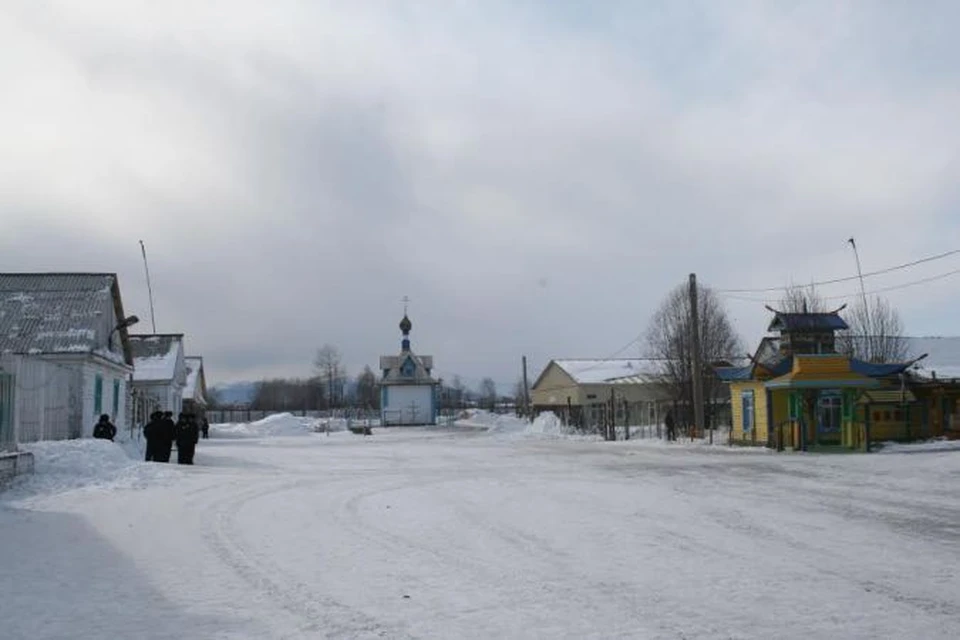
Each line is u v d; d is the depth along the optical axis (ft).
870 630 25.39
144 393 162.50
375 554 38.27
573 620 26.68
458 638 24.80
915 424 130.11
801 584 31.68
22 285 116.88
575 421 205.67
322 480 74.13
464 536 43.16
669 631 25.36
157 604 29.22
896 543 40.57
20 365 71.72
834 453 109.50
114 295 121.80
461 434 213.87
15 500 56.95
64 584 32.37
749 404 133.08
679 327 202.69
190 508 54.03
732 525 46.55
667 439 151.02
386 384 290.56
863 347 167.22
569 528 45.70
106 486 64.54
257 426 228.43
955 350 173.06
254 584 32.22
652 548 39.50
